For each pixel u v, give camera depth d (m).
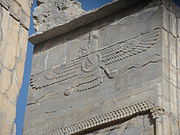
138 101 10.82
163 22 11.55
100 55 12.21
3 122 6.89
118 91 11.34
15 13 7.76
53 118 12.11
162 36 11.35
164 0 11.89
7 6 7.64
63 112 12.03
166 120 10.38
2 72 7.22
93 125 11.25
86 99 11.83
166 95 10.72
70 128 11.62
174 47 11.60
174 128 10.47
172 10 12.05
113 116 11.03
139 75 11.21
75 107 11.89
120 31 12.19
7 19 7.57
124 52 11.80
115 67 11.77
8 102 7.12
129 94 11.08
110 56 12.02
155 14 11.77
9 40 7.51
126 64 11.60
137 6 12.21
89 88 11.95
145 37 11.61
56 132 11.80
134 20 12.07
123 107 10.98
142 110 10.66
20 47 7.66
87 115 11.51
